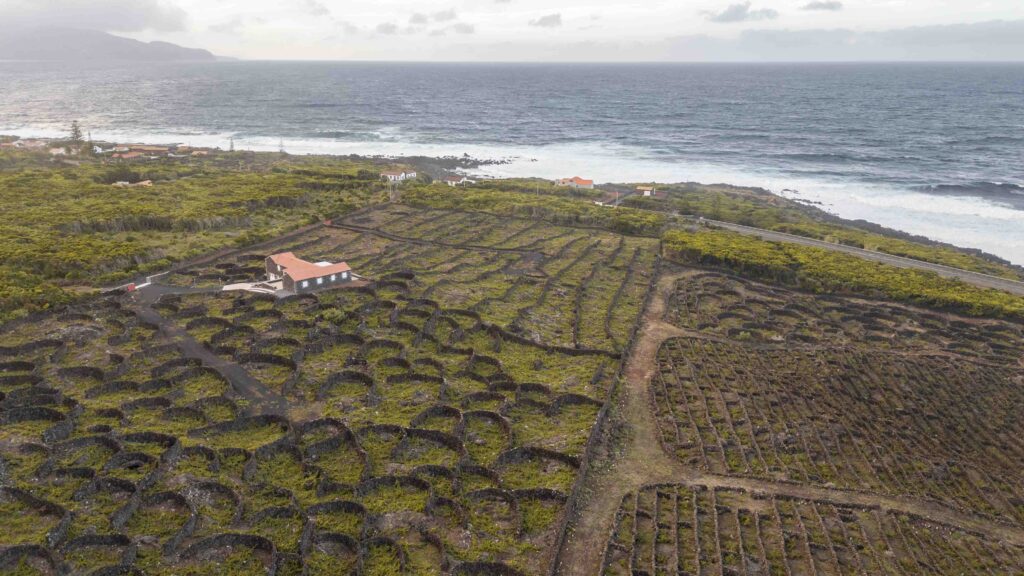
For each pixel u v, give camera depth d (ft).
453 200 587.68
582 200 630.74
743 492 211.00
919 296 383.65
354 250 447.42
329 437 228.43
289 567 169.89
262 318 324.19
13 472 200.34
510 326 328.08
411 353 295.07
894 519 201.16
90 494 192.65
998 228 608.19
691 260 456.86
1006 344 334.24
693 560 180.34
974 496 216.54
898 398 278.46
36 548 168.14
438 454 224.33
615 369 291.99
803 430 249.96
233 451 214.48
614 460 226.79
